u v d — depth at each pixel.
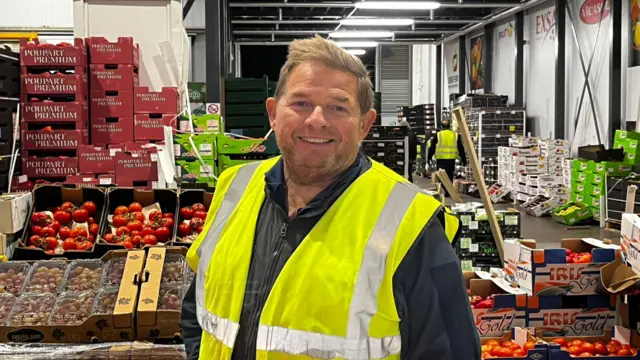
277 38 21.69
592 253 4.19
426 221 1.65
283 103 1.74
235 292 1.75
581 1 13.50
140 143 5.20
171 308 3.20
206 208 4.38
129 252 3.63
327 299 1.60
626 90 12.12
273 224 1.79
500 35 18.03
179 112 6.02
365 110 1.79
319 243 1.67
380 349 1.59
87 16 6.46
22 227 4.07
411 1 13.38
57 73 5.42
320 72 1.71
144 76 6.42
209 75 8.30
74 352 3.05
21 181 5.11
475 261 6.33
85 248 3.94
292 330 1.61
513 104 16.67
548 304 4.16
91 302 3.29
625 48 12.20
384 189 1.73
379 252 1.61
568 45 14.15
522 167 14.00
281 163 1.87
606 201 10.92
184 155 5.64
